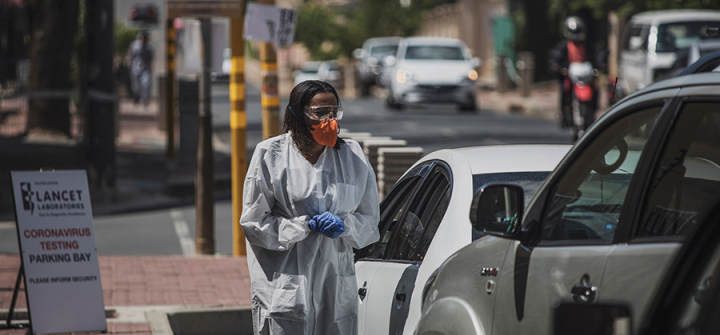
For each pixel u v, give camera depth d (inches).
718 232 171.8
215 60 840.9
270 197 377.4
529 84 2942.9
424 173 423.5
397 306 367.2
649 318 175.2
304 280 377.1
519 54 3720.5
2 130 1576.0
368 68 3727.9
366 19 5378.9
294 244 379.6
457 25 5073.8
